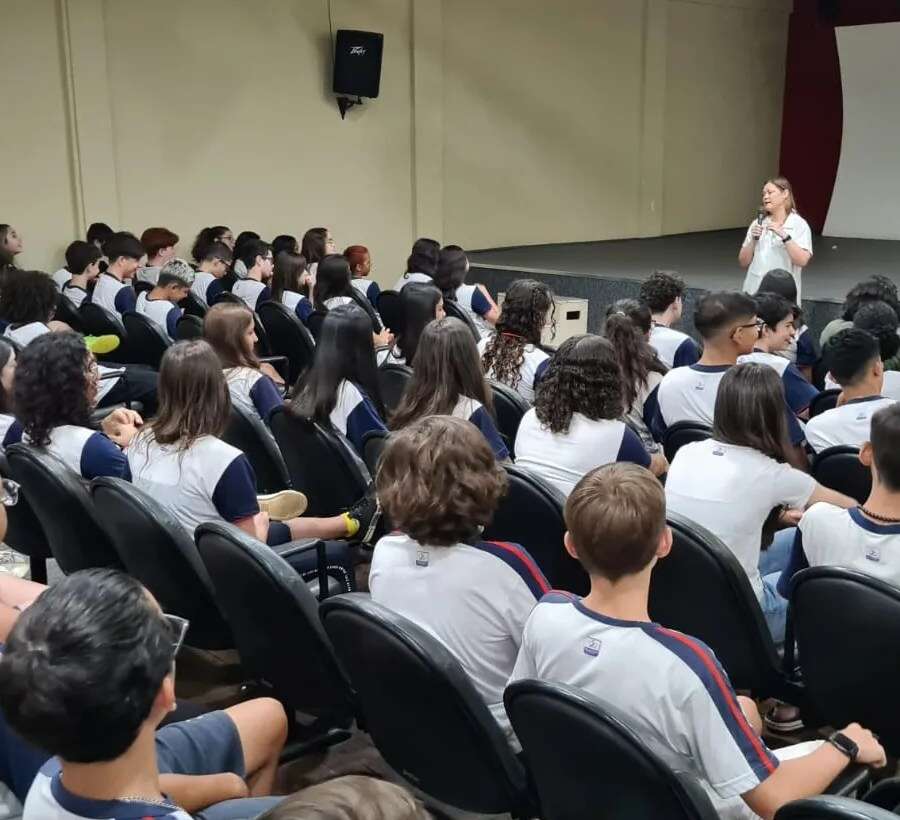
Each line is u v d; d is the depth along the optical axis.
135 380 4.80
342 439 2.98
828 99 11.76
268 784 1.74
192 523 2.49
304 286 5.95
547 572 2.55
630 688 1.48
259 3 7.89
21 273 4.40
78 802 1.09
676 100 11.01
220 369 2.51
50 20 6.94
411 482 1.82
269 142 8.13
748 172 11.97
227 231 7.11
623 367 3.54
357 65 8.22
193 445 2.47
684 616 2.22
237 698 2.73
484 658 1.84
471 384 2.90
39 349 2.62
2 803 1.47
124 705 1.06
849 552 2.04
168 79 7.55
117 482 2.26
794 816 1.18
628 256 9.26
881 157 11.04
